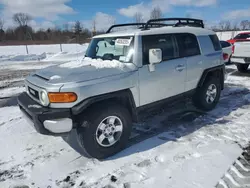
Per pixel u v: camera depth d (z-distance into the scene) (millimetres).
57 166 2934
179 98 4113
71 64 3689
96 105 2963
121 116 3125
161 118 4453
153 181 2549
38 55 19672
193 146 3291
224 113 4641
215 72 4883
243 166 2750
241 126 3953
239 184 2434
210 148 3207
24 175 2773
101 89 2895
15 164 3004
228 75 8711
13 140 3688
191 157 3000
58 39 49500
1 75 10961
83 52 20312
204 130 3834
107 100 3109
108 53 3736
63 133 2816
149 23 4109
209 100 4781
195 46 4324
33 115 2744
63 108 2756
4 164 3010
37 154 3238
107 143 3088
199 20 4922
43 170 2859
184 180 2535
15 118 4711
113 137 3131
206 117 4445
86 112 2904
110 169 2820
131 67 3260
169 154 3100
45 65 14555
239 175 2582
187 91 4215
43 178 2705
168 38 3830
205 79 4609
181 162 2891
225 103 5320
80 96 2748
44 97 2803
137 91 3307
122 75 3102
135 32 3455
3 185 2594
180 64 3914
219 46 4969
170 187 2436
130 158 3045
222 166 2760
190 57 4137
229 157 2951
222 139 3475
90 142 2910
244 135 3594
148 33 3512
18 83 8844
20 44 41000
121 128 3170
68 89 2701
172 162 2904
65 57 18797
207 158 2951
